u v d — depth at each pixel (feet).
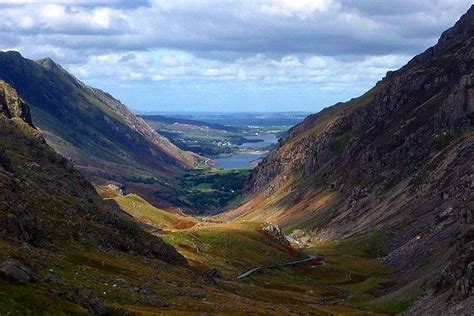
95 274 292.61
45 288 196.13
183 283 342.85
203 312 269.44
